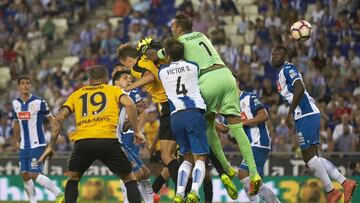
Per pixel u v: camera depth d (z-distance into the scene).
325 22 58.44
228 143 48.50
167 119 31.20
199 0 64.81
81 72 60.50
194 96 28.03
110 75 60.16
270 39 57.62
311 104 32.03
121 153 27.86
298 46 56.09
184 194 28.91
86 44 63.84
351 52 55.38
